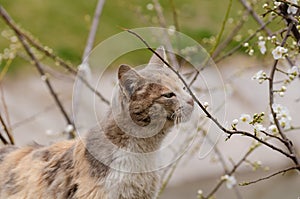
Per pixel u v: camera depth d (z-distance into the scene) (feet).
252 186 37.50
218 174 38.68
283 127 21.03
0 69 46.62
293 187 37.19
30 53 29.19
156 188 23.24
